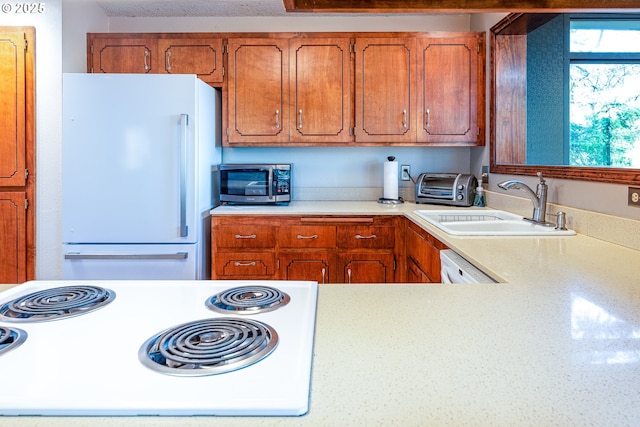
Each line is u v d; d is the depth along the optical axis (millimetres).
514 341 603
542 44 2057
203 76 2691
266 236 2482
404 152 3070
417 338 613
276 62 2691
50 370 513
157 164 2264
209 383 479
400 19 3025
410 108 2709
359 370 510
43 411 426
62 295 836
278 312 745
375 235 2479
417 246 2158
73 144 2258
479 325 670
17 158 2568
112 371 511
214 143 2709
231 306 770
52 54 2551
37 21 2539
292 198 3076
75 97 2248
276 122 2709
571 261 1174
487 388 466
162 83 2254
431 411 422
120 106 2252
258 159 3057
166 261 2287
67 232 2277
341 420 408
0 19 2543
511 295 846
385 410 424
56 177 2596
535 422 405
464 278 1199
